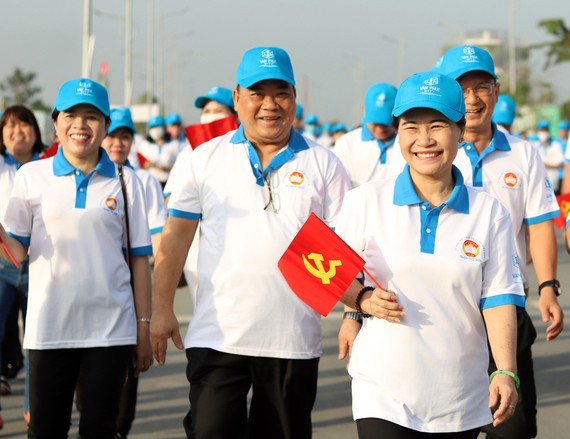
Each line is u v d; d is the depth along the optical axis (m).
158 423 7.68
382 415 4.34
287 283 4.92
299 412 5.22
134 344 5.79
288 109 5.18
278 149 5.25
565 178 7.89
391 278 4.40
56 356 5.65
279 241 5.12
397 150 5.88
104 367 5.63
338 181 5.28
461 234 4.41
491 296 4.45
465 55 5.77
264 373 5.14
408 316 4.38
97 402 5.60
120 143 8.19
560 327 5.91
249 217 5.16
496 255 4.45
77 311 5.65
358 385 4.46
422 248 4.39
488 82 5.79
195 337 5.22
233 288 5.12
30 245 5.75
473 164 5.86
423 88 4.31
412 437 4.35
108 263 5.71
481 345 4.45
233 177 5.23
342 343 4.74
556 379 9.08
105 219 5.72
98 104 5.71
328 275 4.50
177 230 5.34
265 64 5.12
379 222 4.46
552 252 5.91
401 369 4.36
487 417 4.46
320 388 8.74
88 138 5.73
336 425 7.62
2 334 7.36
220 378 5.15
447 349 4.37
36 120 7.60
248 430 5.27
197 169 5.29
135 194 5.86
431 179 4.46
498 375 4.35
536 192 5.88
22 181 5.76
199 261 5.26
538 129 29.38
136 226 5.86
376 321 4.44
